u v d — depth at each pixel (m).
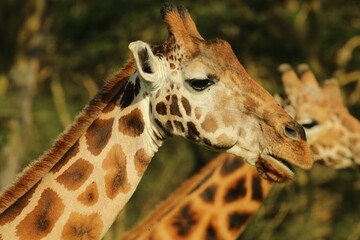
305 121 13.94
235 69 9.02
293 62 23.61
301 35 23.61
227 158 12.37
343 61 23.94
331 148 13.96
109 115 9.09
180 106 8.95
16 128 22.28
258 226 20.31
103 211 8.90
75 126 9.02
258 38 23.91
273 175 9.01
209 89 8.95
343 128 13.94
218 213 12.14
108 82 9.15
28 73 23.50
